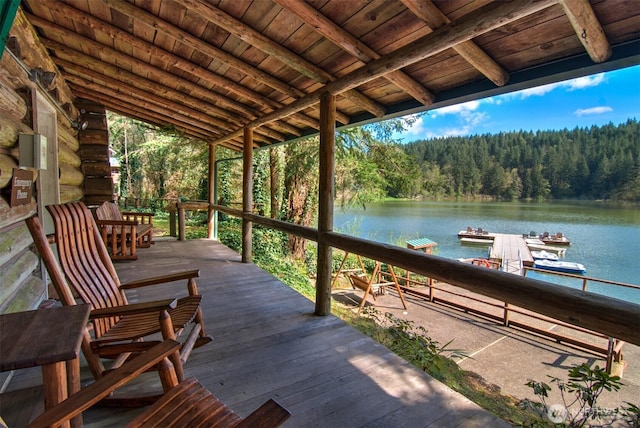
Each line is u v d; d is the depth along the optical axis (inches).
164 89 166.2
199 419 48.1
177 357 68.7
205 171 534.9
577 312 53.3
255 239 383.9
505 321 226.5
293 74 122.5
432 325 229.1
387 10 77.9
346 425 66.4
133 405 68.9
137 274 177.5
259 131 207.5
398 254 90.8
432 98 107.0
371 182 397.1
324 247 122.2
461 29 69.2
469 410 71.9
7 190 88.1
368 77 98.0
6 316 47.3
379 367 88.2
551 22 67.5
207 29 103.3
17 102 98.2
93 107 226.4
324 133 119.9
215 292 148.6
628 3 57.6
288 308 130.0
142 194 743.7
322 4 78.6
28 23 117.6
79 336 42.2
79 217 87.2
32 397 70.4
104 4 100.3
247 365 87.9
